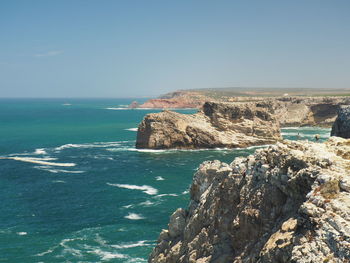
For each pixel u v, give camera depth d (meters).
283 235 17.56
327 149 20.59
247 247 20.89
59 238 49.38
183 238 28.53
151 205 63.78
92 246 46.78
